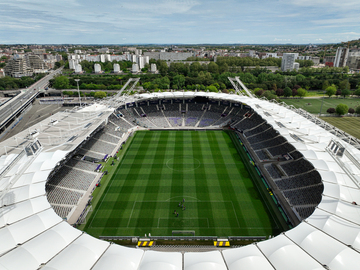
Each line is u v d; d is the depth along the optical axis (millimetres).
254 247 33250
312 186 55594
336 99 159375
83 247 32250
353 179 44031
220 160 75250
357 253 30734
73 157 71250
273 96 144875
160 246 43625
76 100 162625
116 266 29594
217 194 58562
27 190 42375
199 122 109750
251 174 67188
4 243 32969
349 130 102875
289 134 68438
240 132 98625
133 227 48188
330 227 35531
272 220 50094
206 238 45438
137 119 110250
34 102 162875
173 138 93438
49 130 76000
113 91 185000
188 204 54969
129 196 57719
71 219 49750
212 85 171375
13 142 67688
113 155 78375
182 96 116188
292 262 30047
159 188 60906
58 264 29453
